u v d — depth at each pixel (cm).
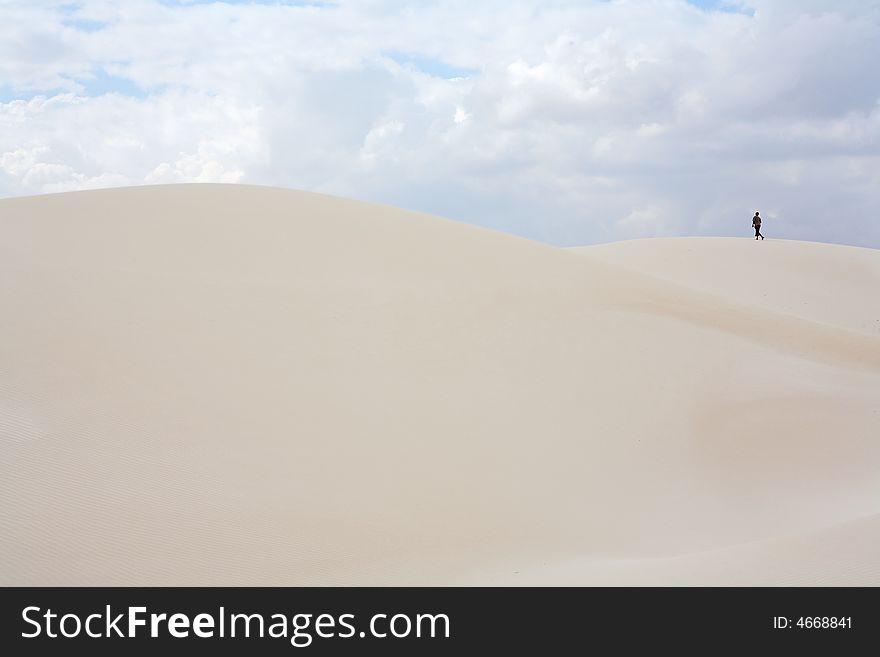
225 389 1830
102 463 1479
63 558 1213
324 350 2081
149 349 1945
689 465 1811
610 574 1152
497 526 1439
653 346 2344
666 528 1516
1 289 2122
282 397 1838
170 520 1334
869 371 2516
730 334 2594
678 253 5269
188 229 2733
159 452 1542
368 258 2662
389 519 1416
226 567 1224
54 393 1692
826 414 2039
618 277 2892
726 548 1231
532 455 1770
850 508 1570
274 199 3142
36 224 2694
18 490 1370
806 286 4847
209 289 2309
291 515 1387
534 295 2548
